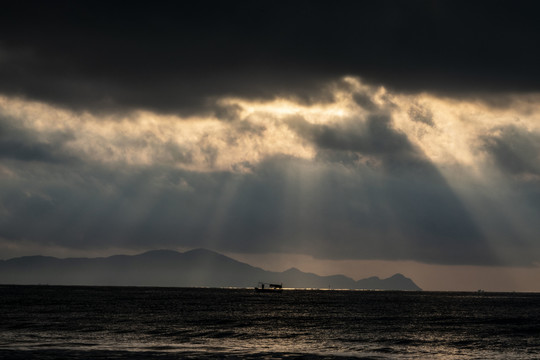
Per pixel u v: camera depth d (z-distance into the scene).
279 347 86.00
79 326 112.19
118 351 75.31
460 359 77.25
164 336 97.25
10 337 90.19
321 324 131.00
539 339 100.88
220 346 84.88
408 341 96.62
